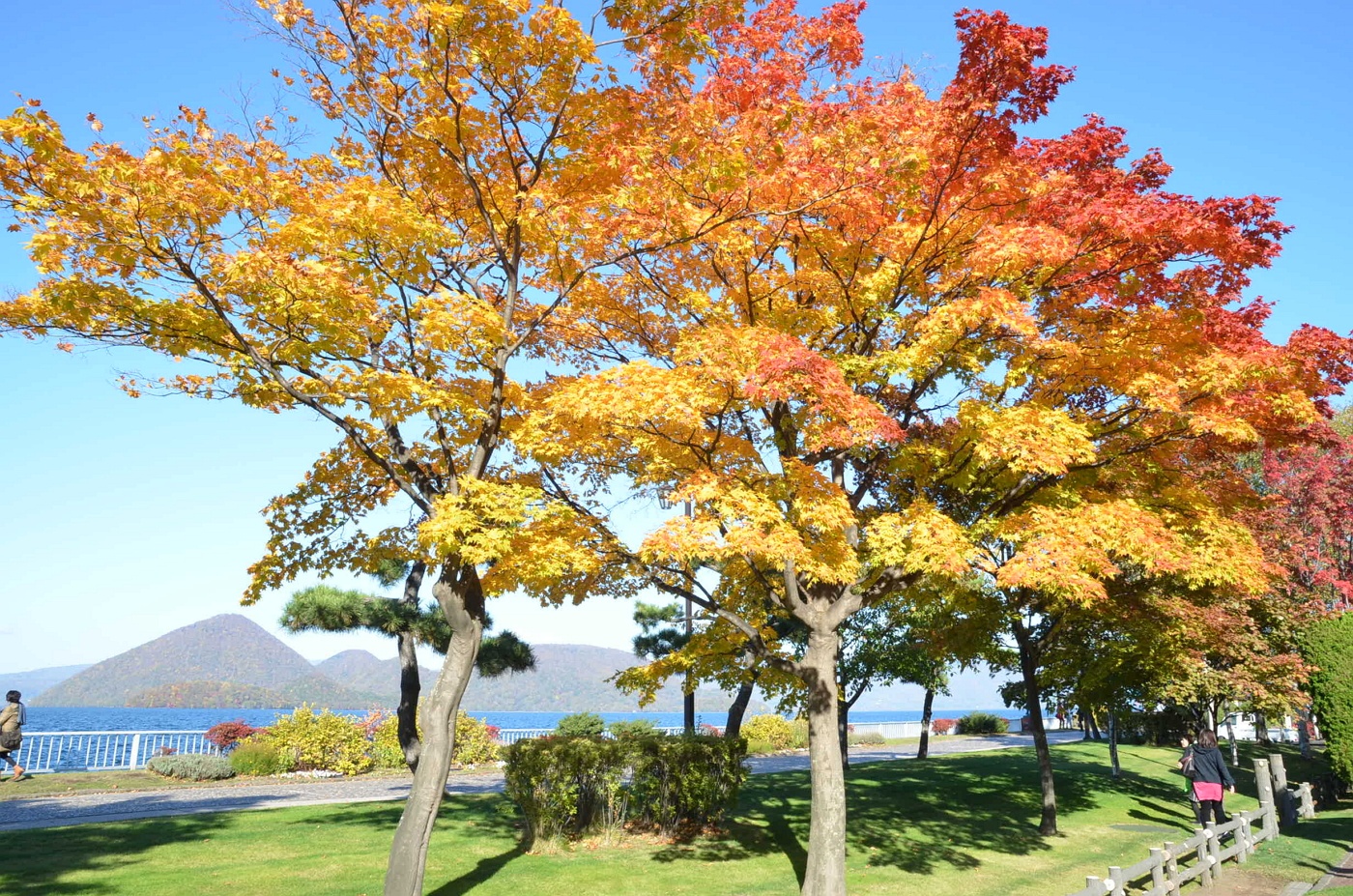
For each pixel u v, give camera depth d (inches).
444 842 460.4
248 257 294.8
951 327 341.1
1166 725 1130.0
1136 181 414.9
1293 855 473.7
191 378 351.6
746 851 462.0
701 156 330.3
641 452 405.4
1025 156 412.5
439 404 324.2
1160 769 930.1
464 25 327.0
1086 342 392.5
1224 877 427.8
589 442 374.6
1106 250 366.9
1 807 577.6
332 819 525.0
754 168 343.6
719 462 400.2
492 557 309.7
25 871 358.9
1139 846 511.5
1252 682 600.4
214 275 318.7
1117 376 378.3
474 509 331.0
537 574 322.0
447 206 399.5
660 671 486.3
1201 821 538.3
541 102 359.6
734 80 379.6
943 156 353.1
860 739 1524.4
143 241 289.4
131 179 271.7
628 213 368.8
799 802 638.5
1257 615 711.1
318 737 858.8
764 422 464.8
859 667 963.3
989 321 360.8
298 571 427.5
